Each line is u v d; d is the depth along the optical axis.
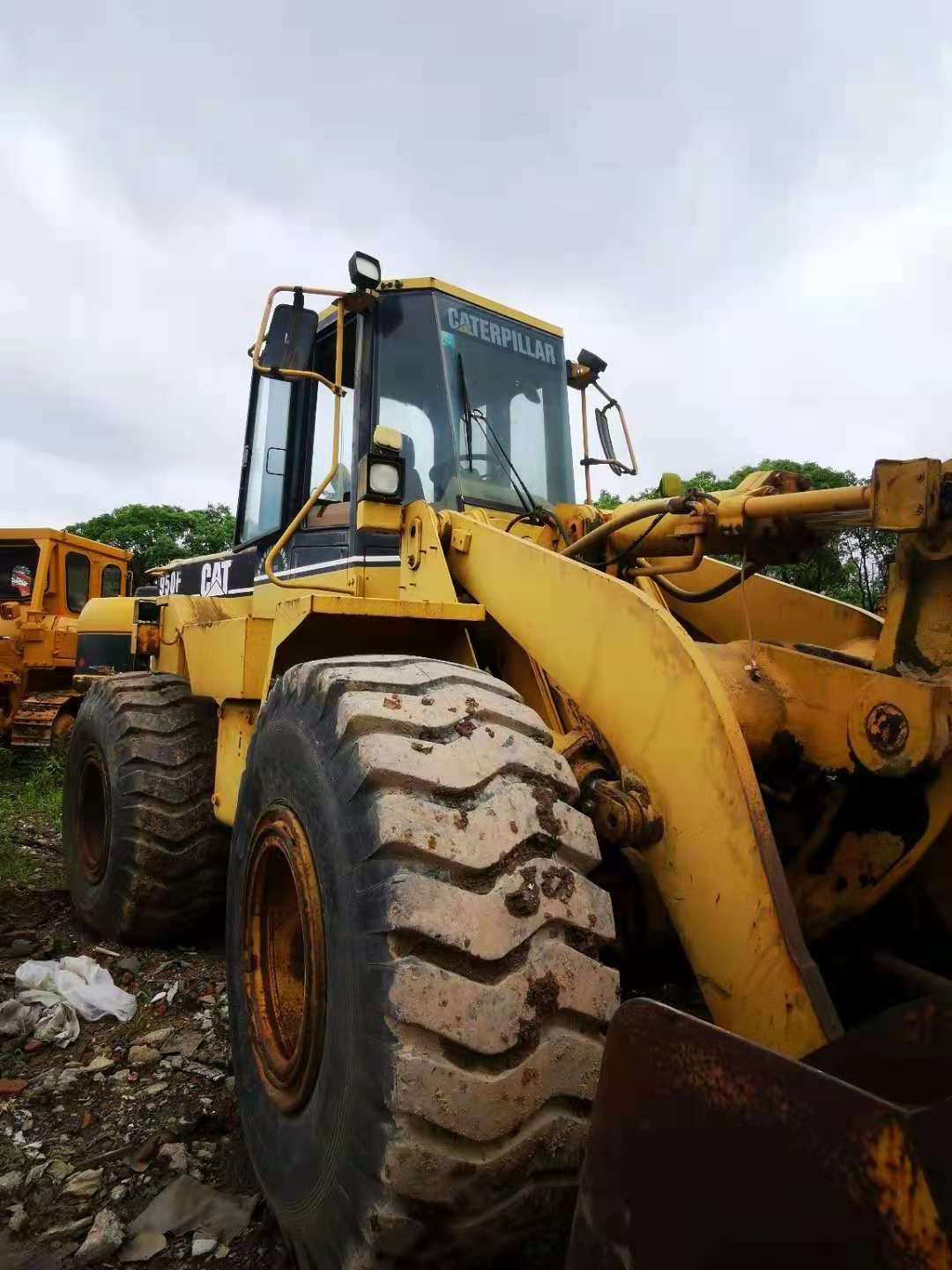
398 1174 1.72
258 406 4.82
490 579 3.05
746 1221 1.14
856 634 3.20
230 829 4.53
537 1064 1.81
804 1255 1.07
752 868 2.04
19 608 12.36
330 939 2.07
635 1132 1.32
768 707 2.40
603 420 4.55
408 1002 1.77
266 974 2.61
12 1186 2.58
